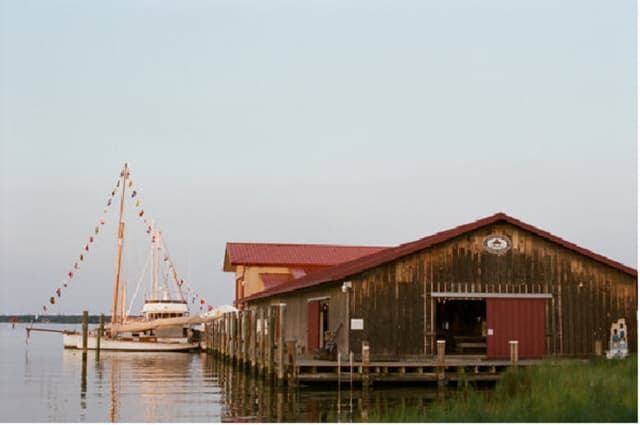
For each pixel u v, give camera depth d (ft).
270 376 95.86
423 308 98.84
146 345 190.08
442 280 99.71
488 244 101.55
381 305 97.76
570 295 102.73
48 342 282.36
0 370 129.70
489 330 100.12
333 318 102.83
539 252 102.78
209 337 178.19
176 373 121.90
